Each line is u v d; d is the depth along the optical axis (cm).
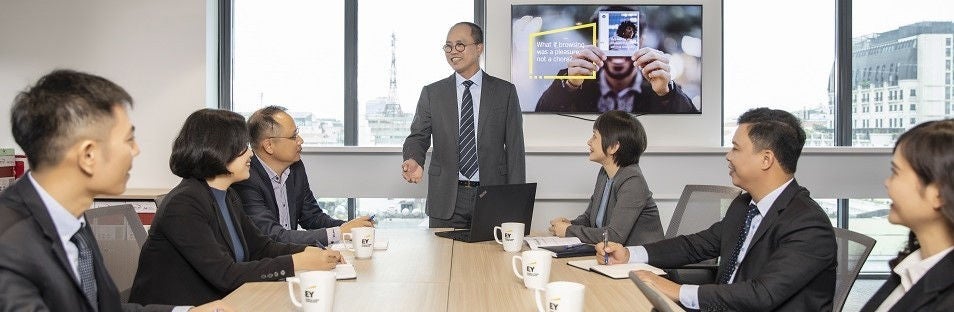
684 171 454
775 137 198
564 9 451
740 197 224
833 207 485
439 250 243
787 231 192
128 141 129
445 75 477
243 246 221
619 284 189
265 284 189
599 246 220
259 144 274
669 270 262
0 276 119
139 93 447
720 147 450
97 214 218
